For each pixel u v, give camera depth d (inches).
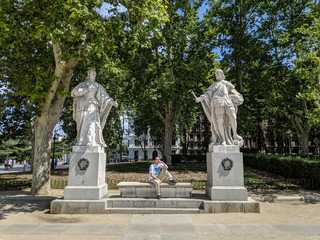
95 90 334.0
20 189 478.3
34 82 473.4
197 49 784.9
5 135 698.2
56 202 287.6
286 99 749.3
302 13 760.3
